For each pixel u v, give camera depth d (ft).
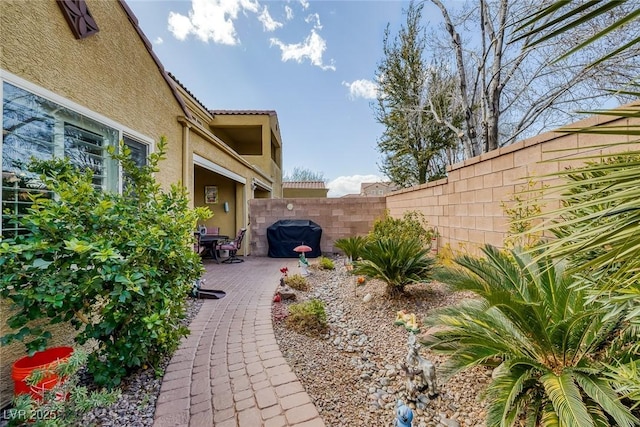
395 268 13.65
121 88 12.05
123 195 9.89
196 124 19.13
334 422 6.67
